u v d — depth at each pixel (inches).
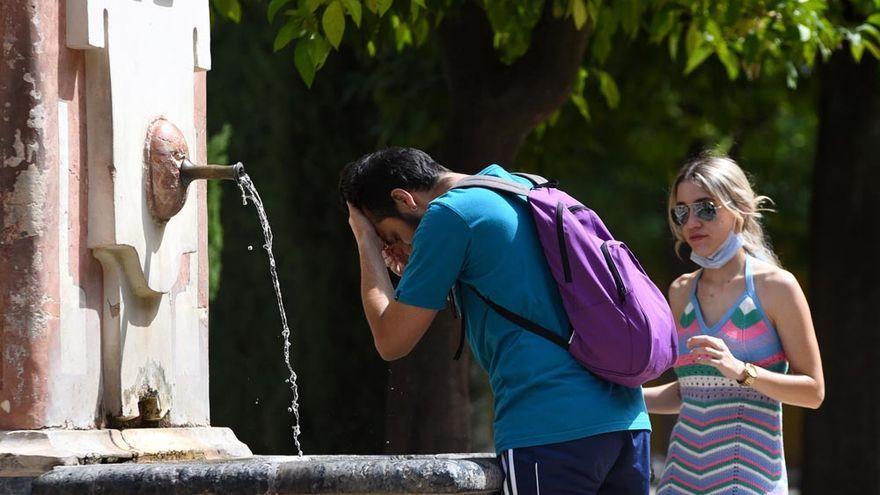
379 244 482.0
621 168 1701.5
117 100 518.0
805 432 1289.4
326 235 1043.3
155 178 537.3
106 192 513.7
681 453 575.8
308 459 471.5
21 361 483.8
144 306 546.3
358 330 1047.6
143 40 541.6
